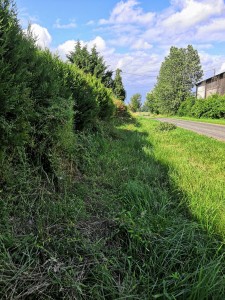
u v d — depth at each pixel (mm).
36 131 3697
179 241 2898
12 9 3291
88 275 2428
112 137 9688
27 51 3764
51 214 3043
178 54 68625
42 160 3844
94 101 7184
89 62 23328
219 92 52812
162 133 14805
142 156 7273
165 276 2514
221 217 3754
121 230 3066
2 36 3076
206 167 7016
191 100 54531
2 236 2459
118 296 2268
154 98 79125
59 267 2352
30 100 3332
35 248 2521
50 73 4352
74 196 3555
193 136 14016
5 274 2221
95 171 4828
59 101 4422
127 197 3939
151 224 3232
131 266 2639
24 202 3018
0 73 2826
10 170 3051
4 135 2875
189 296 2287
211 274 2426
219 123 30766
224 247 3072
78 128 6816
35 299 2143
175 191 4691
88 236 2881
